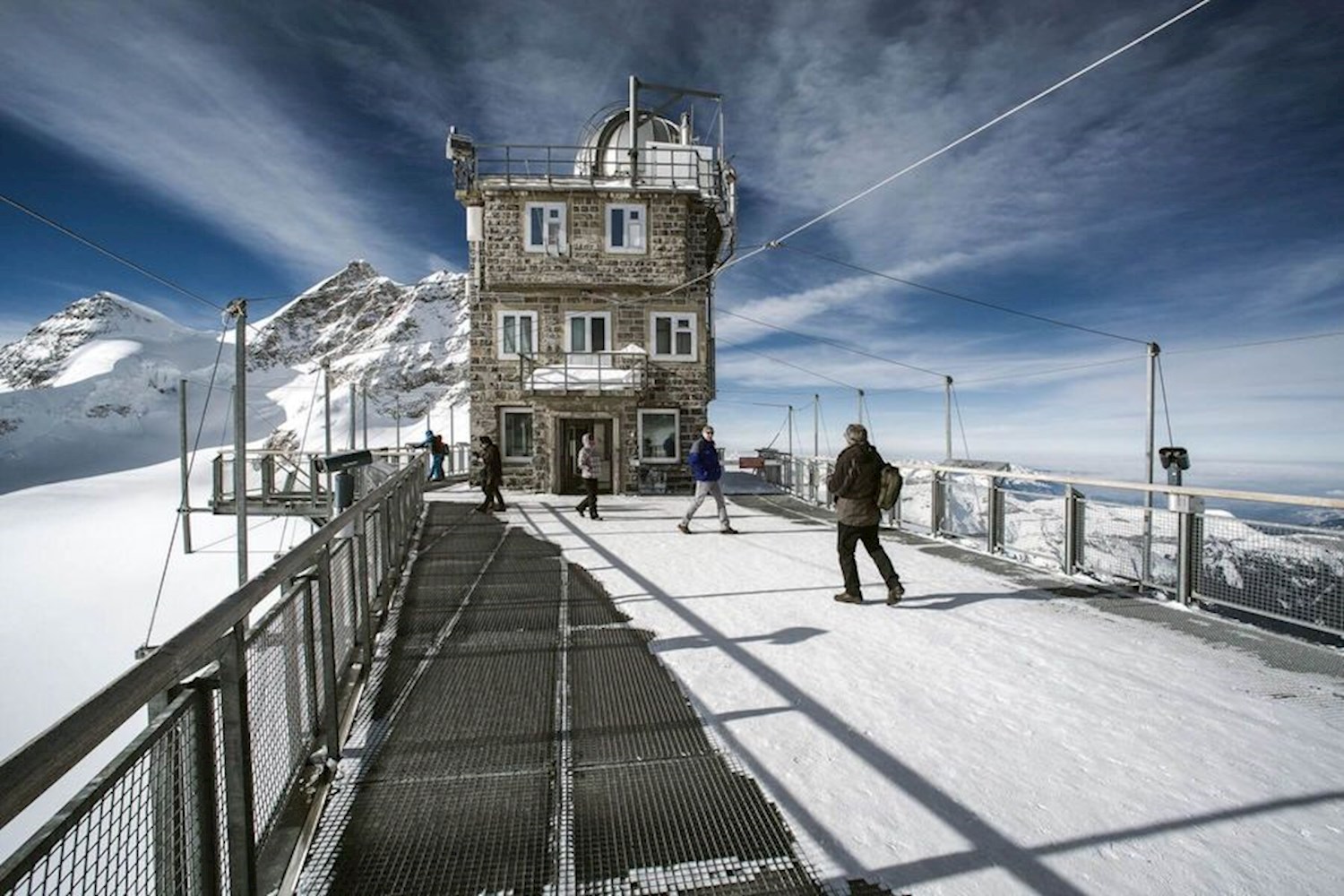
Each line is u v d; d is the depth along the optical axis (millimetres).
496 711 4289
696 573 8438
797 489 19500
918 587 7527
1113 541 7664
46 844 1275
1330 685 4590
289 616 3277
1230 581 6195
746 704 4336
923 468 11602
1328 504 5027
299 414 180500
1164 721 4047
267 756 2871
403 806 3197
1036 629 5895
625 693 4559
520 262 20781
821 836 2947
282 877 2648
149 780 1812
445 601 7094
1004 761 3584
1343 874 2684
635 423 20578
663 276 20969
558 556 9711
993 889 2609
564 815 3123
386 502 7352
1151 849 2842
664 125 25938
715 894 2607
